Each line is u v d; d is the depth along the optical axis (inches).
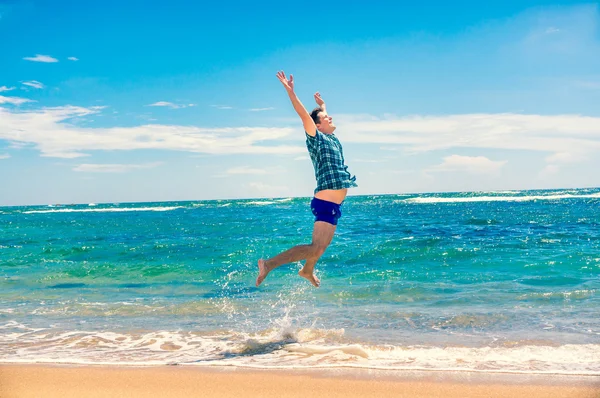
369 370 168.1
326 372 166.7
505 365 172.2
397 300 298.4
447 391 147.6
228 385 155.5
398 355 187.8
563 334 213.3
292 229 842.8
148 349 204.2
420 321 244.4
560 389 147.3
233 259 503.2
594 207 1494.8
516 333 217.3
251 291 342.6
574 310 258.1
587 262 410.6
